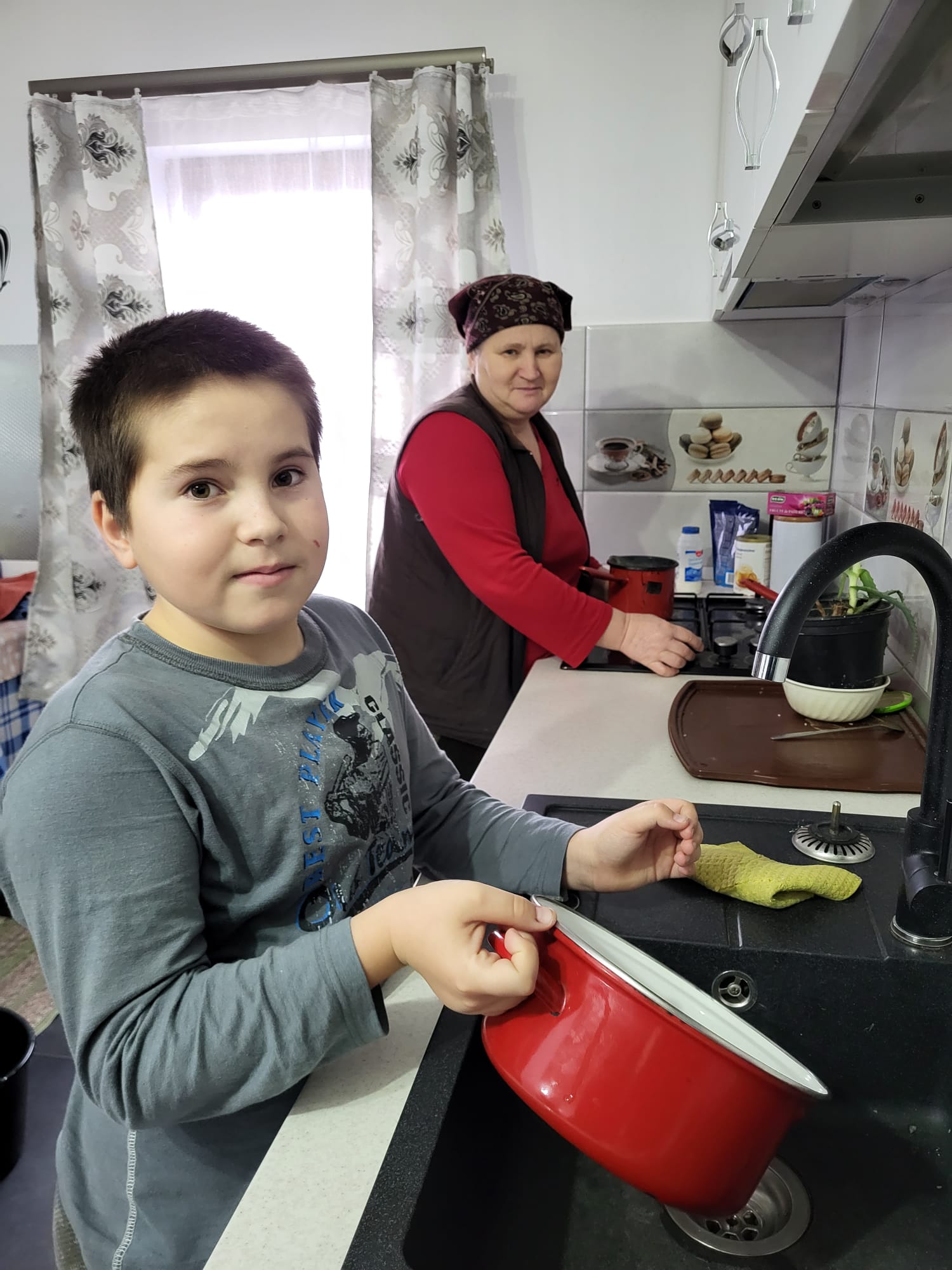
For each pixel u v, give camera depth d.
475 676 1.69
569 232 2.29
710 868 0.78
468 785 0.87
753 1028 0.58
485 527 1.55
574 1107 0.51
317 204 2.41
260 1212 0.50
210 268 2.50
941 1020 0.69
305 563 0.61
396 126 2.24
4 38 2.39
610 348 2.29
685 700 1.36
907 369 1.45
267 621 0.59
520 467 1.68
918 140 0.78
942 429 1.20
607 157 2.24
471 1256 0.55
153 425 0.56
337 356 2.51
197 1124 0.64
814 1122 0.71
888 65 0.59
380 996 0.58
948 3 0.50
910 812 0.75
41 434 2.53
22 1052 1.58
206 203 2.45
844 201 0.92
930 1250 0.61
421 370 2.31
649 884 0.81
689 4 2.12
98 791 0.55
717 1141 0.49
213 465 0.56
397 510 1.69
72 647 2.60
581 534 1.87
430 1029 0.65
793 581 0.62
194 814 0.59
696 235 2.24
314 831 0.65
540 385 1.67
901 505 1.46
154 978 0.54
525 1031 0.54
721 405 2.27
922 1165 0.67
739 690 1.42
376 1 2.24
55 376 2.50
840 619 1.18
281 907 0.65
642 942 0.72
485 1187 0.60
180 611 0.62
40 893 0.54
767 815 0.93
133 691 0.60
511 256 2.33
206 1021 0.53
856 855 0.84
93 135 2.30
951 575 0.66
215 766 0.61
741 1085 0.49
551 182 2.27
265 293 2.50
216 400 0.56
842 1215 0.64
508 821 0.80
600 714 1.33
